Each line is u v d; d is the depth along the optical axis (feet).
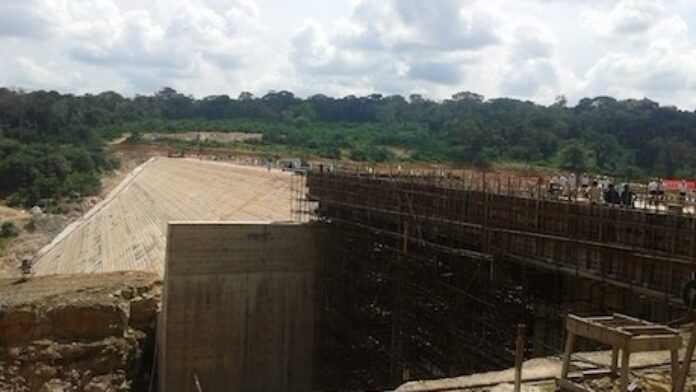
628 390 61.57
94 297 184.24
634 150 368.89
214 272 179.52
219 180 375.25
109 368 175.11
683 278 92.53
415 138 540.52
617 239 103.60
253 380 183.42
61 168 561.02
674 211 101.35
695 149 349.41
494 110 654.12
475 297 126.11
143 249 289.33
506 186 152.25
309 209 228.02
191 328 177.27
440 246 138.41
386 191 162.91
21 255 394.73
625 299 107.14
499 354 117.70
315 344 190.70
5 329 171.94
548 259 115.65
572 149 363.56
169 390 174.60
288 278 187.01
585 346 104.99
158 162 573.74
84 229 405.59
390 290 159.22
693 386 63.98
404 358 150.10
